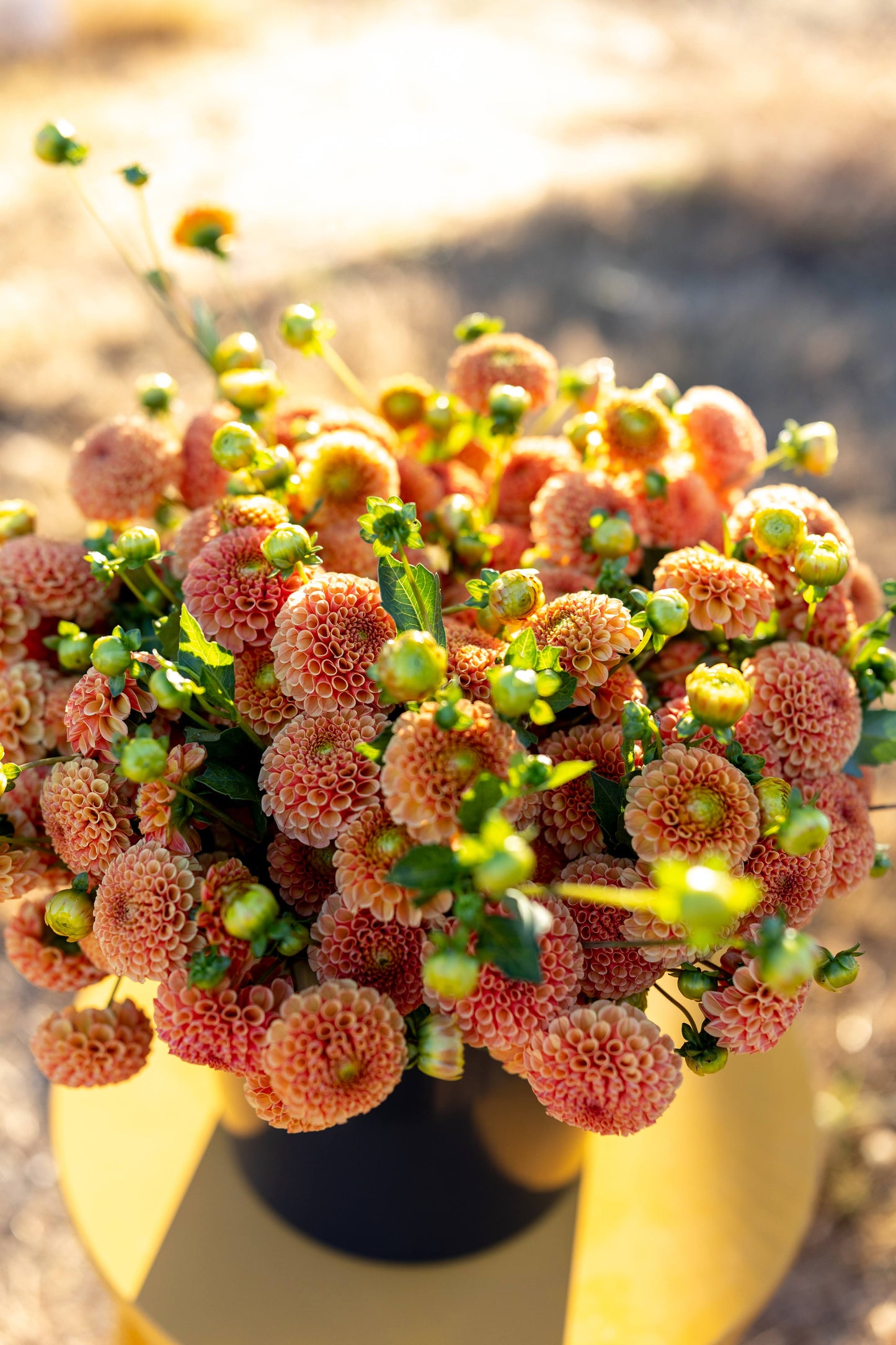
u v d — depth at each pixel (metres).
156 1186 0.92
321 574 0.72
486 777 0.65
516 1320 0.86
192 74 5.14
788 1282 1.40
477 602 0.71
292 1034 0.68
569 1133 0.85
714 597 0.73
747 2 6.32
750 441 0.87
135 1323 0.90
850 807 0.77
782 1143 0.94
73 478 0.86
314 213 3.68
